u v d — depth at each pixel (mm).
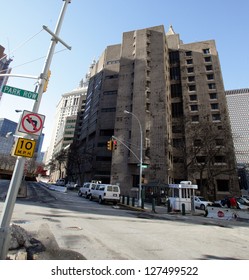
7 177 51031
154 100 44938
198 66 54094
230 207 28078
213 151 35719
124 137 44625
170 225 10945
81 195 29391
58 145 125312
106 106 62812
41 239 5859
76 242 5922
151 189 30234
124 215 13812
